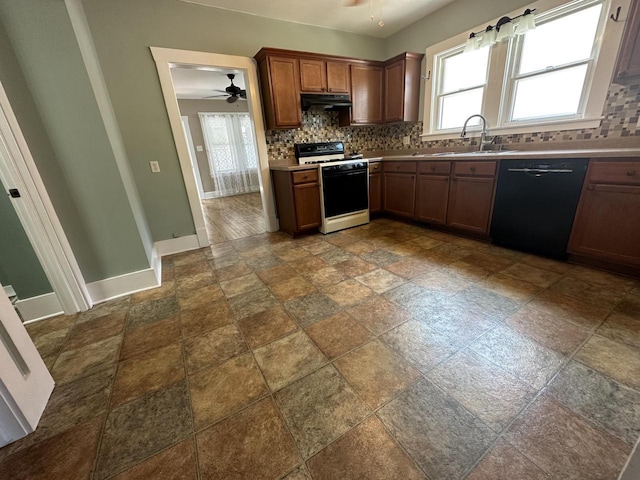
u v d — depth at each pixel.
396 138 4.20
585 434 0.98
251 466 0.95
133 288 2.27
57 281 1.91
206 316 1.86
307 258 2.74
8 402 1.06
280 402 1.19
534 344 1.42
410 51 3.71
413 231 3.37
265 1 2.82
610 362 1.27
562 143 2.52
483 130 3.03
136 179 2.83
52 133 1.81
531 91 2.72
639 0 1.77
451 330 1.57
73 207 1.96
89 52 2.11
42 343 1.69
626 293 1.78
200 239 3.26
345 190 3.47
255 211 5.31
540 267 2.22
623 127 2.17
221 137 7.51
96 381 1.37
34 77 1.71
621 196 1.85
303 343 1.54
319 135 3.86
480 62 3.10
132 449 1.03
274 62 3.04
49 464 1.00
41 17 1.67
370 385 1.24
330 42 3.62
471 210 2.83
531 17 2.46
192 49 2.84
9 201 1.79
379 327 1.64
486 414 1.07
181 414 1.16
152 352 1.55
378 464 0.93
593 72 2.27
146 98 2.72
